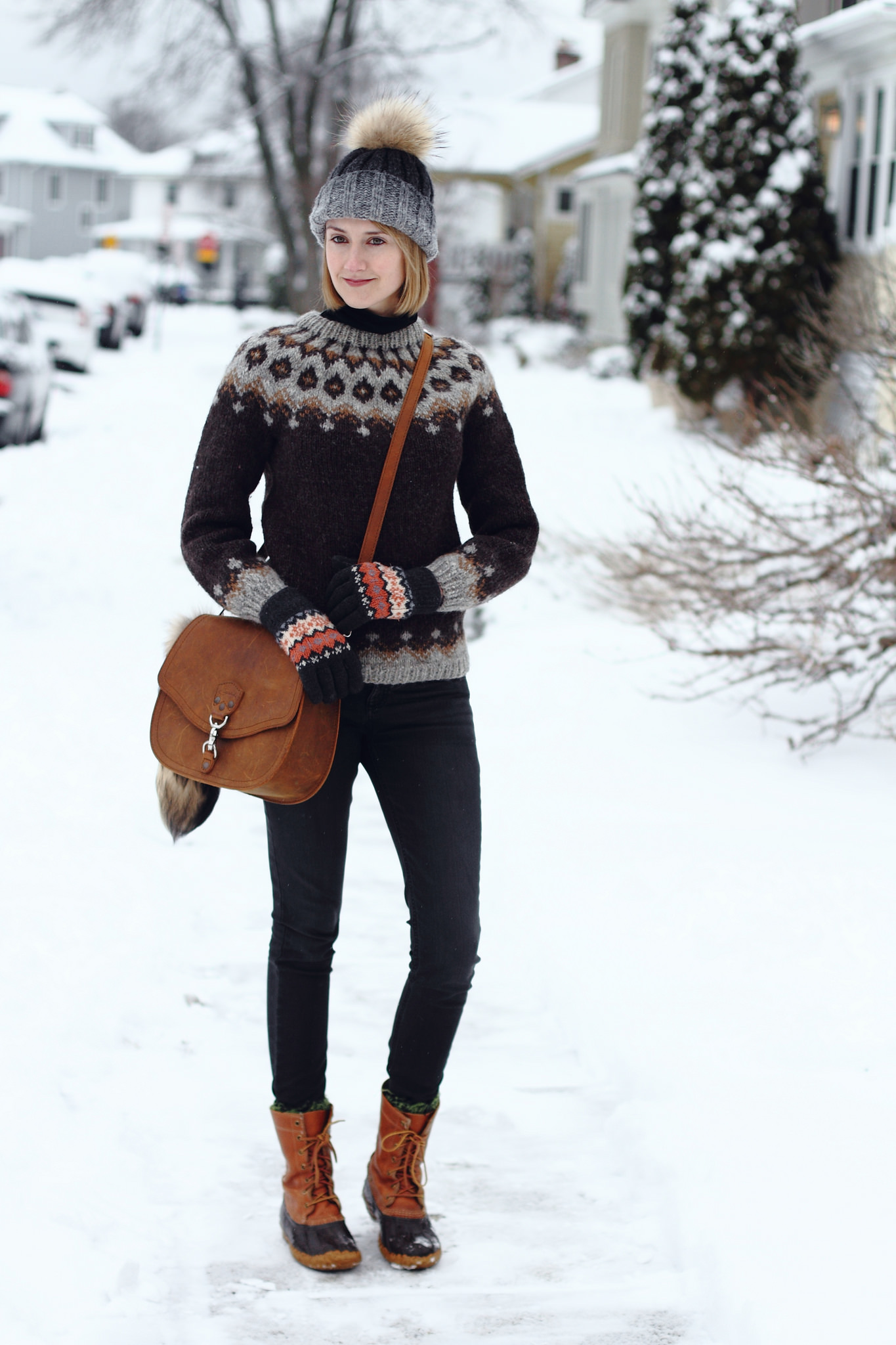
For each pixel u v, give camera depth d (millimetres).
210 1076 4141
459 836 3258
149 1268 3195
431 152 3266
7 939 4637
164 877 5516
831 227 19156
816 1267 3051
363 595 3029
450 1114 4047
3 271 29562
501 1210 3564
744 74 18828
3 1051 3932
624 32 36125
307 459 3100
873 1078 3900
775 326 18406
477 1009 4734
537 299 54688
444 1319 3094
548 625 9969
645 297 24812
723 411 19047
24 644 8953
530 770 6949
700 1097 3836
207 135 37094
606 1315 3098
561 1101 4125
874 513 7316
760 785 6605
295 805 3244
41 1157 3488
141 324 43375
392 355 3166
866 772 6789
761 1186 3381
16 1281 2959
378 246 3129
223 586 3105
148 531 13180
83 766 6602
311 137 35062
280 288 64250
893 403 7910
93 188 102938
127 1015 4402
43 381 18922
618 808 6324
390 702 3215
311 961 3336
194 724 3141
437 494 3191
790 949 4762
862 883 5305
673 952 4797
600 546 10938
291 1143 3383
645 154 24781
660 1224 3439
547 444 17875
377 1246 3416
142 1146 3705
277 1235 3426
